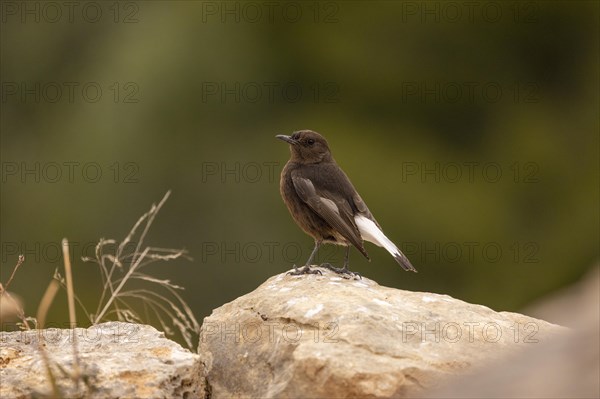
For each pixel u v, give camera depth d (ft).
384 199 71.26
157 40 72.69
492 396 8.70
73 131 70.90
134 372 19.57
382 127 76.13
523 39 79.56
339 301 22.27
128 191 68.33
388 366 19.03
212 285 63.31
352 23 76.28
